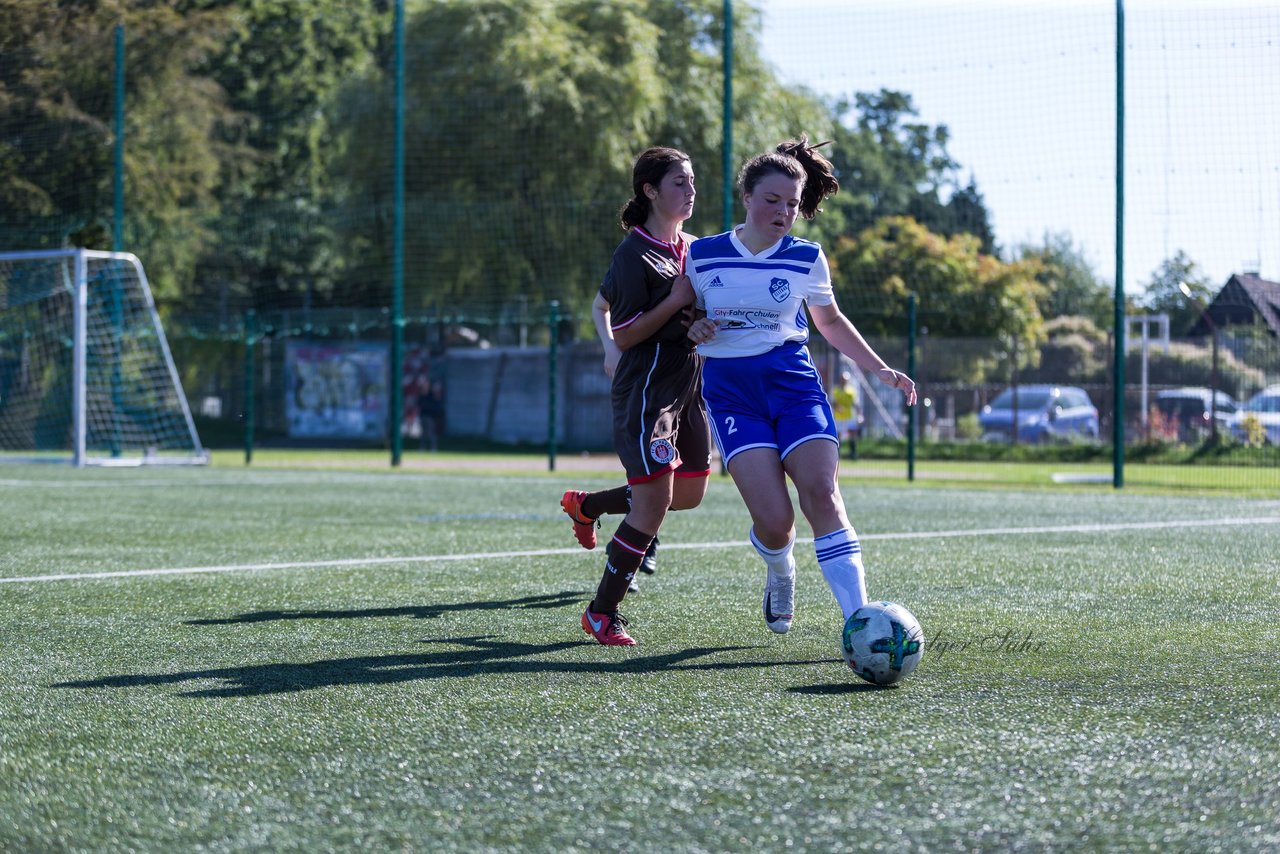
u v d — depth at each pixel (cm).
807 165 1212
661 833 635
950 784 712
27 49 5972
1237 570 1720
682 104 7056
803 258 1134
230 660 1095
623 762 761
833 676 1016
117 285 5384
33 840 636
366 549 1997
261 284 9350
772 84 7244
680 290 1158
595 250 7050
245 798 699
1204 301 5228
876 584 1580
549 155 7006
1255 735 817
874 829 639
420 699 937
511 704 918
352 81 7656
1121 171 3788
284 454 6975
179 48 7344
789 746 794
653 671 1041
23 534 2225
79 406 4894
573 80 6956
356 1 9000
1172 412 5922
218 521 2483
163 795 707
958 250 6688
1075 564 1784
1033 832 632
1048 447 6006
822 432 1106
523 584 1594
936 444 6366
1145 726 842
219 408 9300
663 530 2278
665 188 1212
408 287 7506
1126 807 671
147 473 4378
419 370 8919
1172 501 3108
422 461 6134
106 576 1669
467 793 704
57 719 880
